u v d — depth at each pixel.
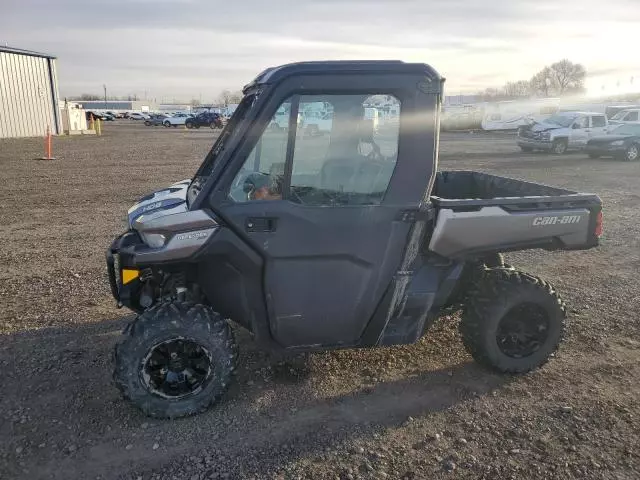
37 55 37.09
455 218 3.92
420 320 4.12
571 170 17.66
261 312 3.83
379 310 3.93
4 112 34.78
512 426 3.70
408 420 3.75
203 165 4.25
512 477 3.21
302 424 3.72
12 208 11.20
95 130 43.19
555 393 4.11
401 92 3.67
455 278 4.14
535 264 7.35
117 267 3.99
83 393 4.07
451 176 5.75
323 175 3.72
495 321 4.17
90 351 4.72
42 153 23.77
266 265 3.71
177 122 57.03
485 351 4.24
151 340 3.59
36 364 4.49
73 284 6.45
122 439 3.56
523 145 23.72
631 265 7.32
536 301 4.21
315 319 3.87
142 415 3.80
